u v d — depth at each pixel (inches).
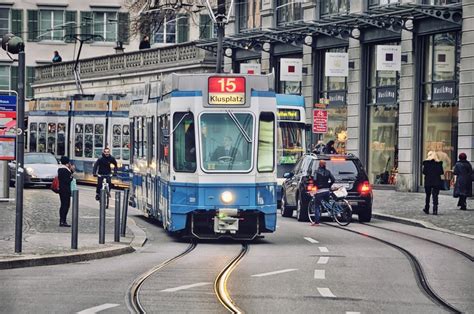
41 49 3846.0
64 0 3828.7
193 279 776.3
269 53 2514.8
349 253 1009.5
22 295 669.3
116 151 2267.5
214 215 1107.3
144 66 2965.1
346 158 1491.1
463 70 1847.9
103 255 947.3
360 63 2174.0
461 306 657.0
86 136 2397.9
